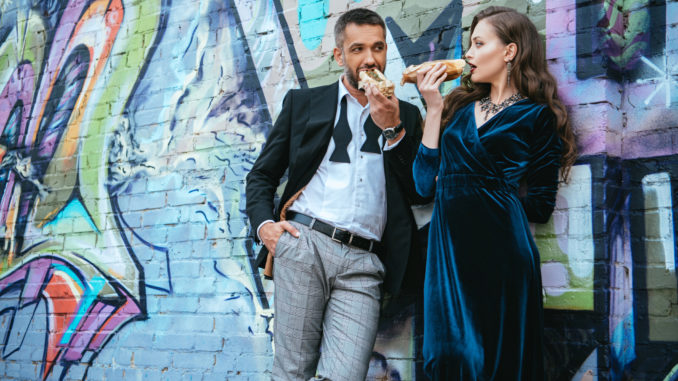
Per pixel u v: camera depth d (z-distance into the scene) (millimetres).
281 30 3311
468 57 2377
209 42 3525
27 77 4195
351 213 2484
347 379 2312
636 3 2592
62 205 3863
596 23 2494
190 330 3279
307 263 2430
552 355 2389
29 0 4285
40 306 3816
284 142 2682
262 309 3098
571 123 2482
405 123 2682
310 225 2488
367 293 2451
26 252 3943
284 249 2457
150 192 3559
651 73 2512
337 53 2672
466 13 2816
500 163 2191
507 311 2059
